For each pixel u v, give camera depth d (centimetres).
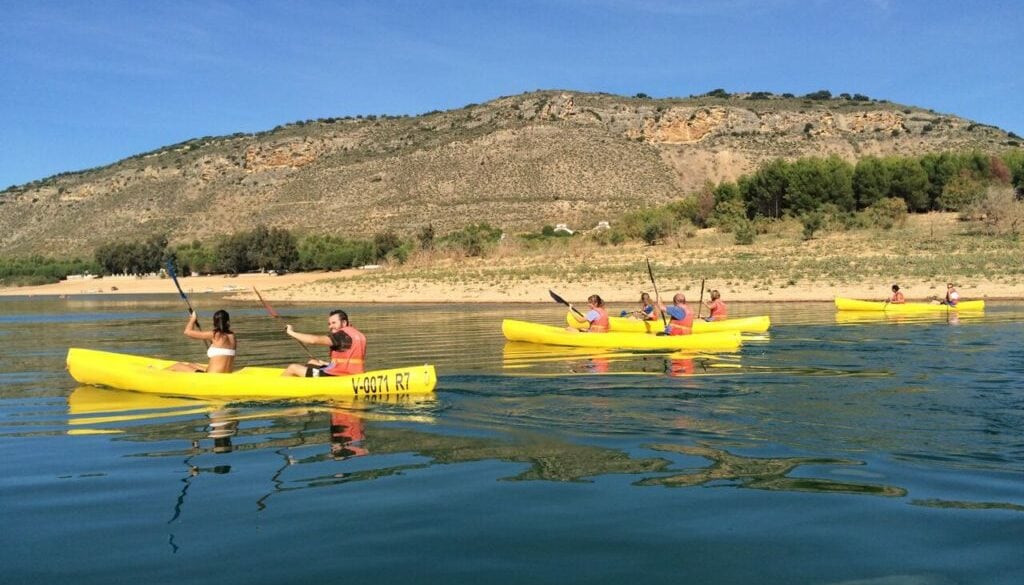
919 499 554
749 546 470
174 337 2006
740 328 1738
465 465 652
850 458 662
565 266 4012
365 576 430
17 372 1320
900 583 417
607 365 1251
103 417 895
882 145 10994
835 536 485
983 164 5719
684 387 1023
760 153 10875
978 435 738
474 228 6538
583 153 10506
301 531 499
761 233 5003
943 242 3944
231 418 871
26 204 11962
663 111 11931
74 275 7319
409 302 3350
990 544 470
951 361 1230
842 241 4228
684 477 611
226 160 11944
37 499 578
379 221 9100
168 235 9888
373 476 623
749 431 763
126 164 13275
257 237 6500
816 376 1098
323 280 4628
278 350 1634
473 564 445
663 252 4316
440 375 1157
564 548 468
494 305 3030
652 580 423
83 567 448
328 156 11800
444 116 13062
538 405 912
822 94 13925
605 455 681
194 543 482
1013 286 2806
